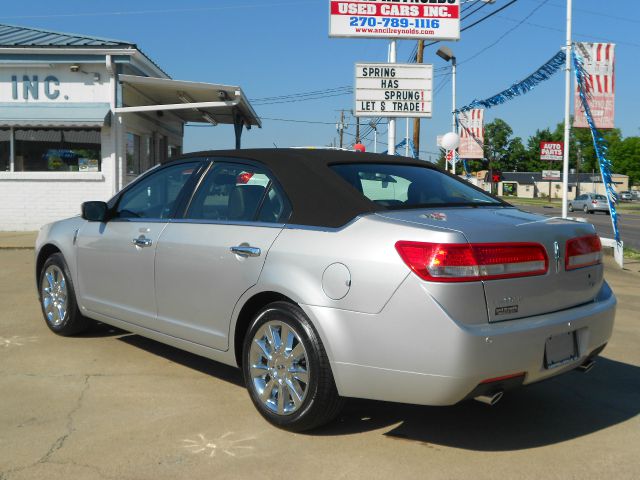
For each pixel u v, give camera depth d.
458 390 3.26
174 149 21.36
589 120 12.88
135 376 4.80
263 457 3.49
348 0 14.25
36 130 15.20
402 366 3.32
